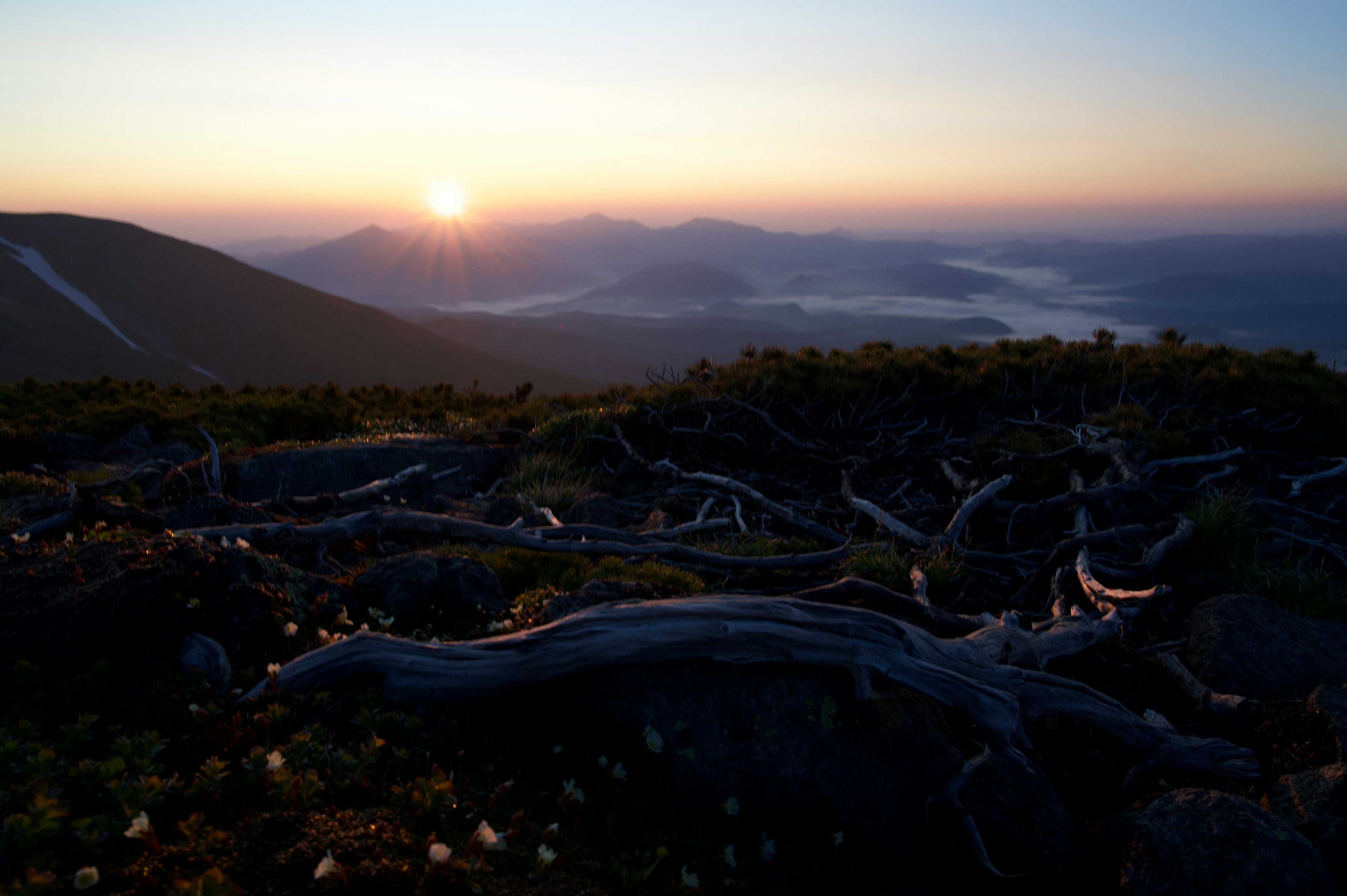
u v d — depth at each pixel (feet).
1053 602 25.43
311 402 69.41
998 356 57.26
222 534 22.59
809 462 41.81
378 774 12.67
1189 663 20.38
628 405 49.11
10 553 17.20
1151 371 52.26
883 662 16.05
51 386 77.56
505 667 15.12
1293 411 45.62
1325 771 15.05
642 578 23.26
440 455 42.63
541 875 10.90
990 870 14.07
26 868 9.01
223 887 8.57
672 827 13.53
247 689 14.35
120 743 11.53
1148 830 14.01
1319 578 26.12
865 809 14.93
